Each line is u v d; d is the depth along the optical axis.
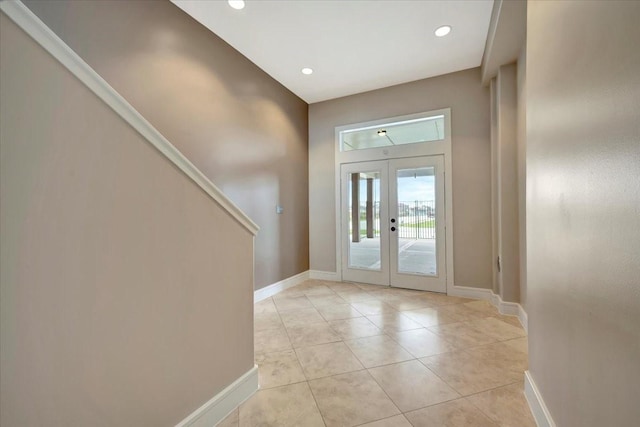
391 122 3.99
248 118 3.32
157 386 1.17
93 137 0.95
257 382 1.72
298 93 4.25
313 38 2.91
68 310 0.89
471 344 2.28
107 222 0.99
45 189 0.83
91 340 0.95
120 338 1.03
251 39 2.93
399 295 3.65
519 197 2.81
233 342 1.57
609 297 0.81
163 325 1.20
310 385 1.75
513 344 2.27
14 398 0.77
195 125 2.63
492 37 2.53
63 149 0.87
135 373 1.08
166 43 2.37
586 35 0.94
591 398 0.91
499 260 3.12
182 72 2.51
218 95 2.90
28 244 0.80
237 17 2.59
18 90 0.77
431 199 3.78
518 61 2.75
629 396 0.71
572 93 1.05
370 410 1.52
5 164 0.75
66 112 0.88
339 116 4.40
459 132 3.58
